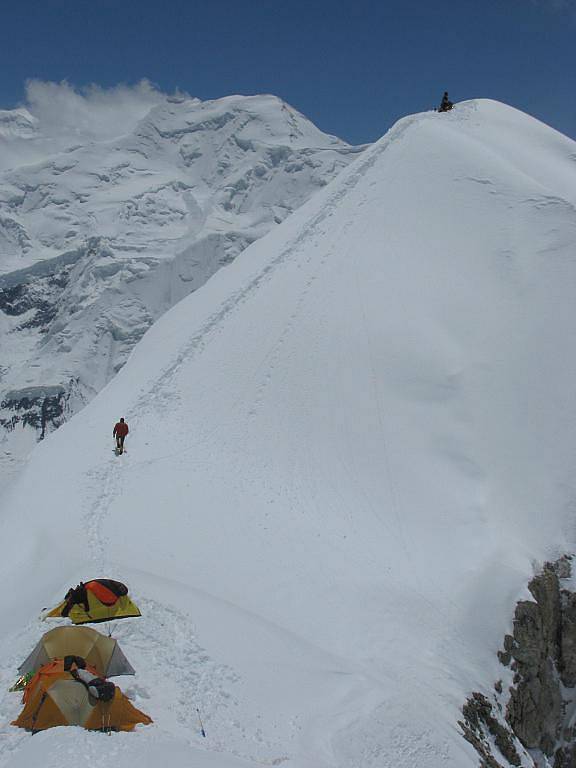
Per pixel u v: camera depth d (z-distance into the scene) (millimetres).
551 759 28328
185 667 18172
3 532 30297
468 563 31547
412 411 38406
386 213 49750
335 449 36906
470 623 28938
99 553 26906
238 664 19203
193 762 13000
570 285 42969
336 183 55969
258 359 42062
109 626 19188
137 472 34219
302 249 50094
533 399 38875
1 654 18281
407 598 29141
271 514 32375
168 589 22359
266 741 16562
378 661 25422
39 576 25625
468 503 34594
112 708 14867
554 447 37344
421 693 24266
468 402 38688
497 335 41406
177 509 31359
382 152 55656
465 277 44406
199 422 38969
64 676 15164
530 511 35094
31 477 34750
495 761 23266
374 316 42781
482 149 52375
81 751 12602
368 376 39938
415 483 35375
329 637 25812
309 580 28516
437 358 40250
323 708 19141
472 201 48406
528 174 52031
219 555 28641
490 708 25984
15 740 14109
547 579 31859
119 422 35938
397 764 17984
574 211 46344
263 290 47719
